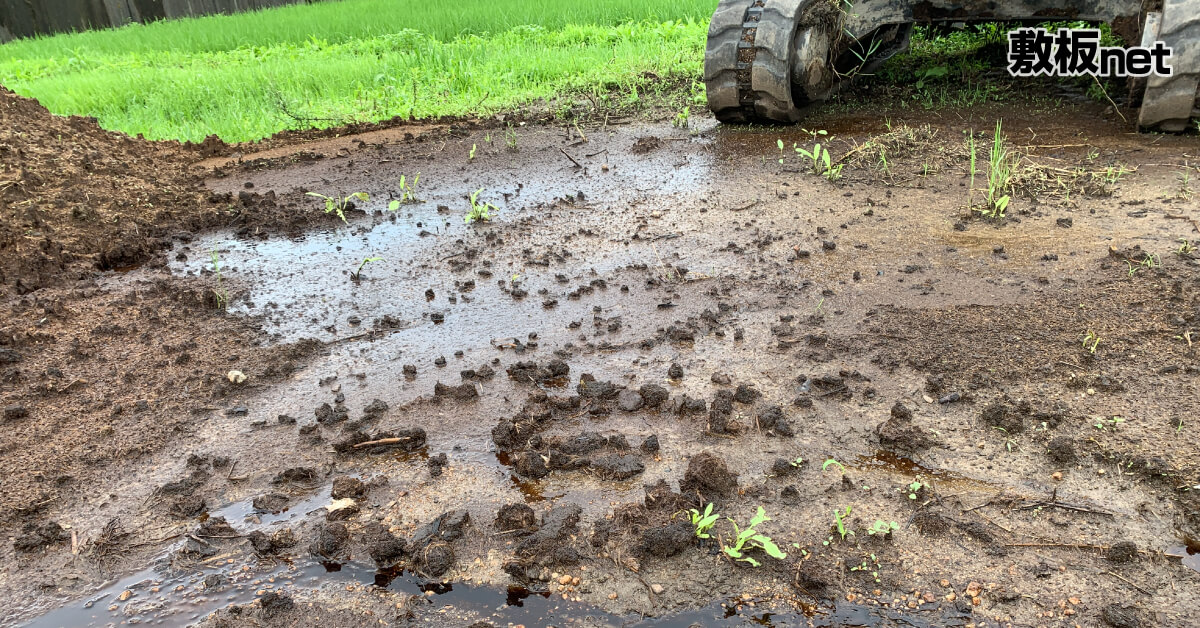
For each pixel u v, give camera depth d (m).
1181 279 3.50
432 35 11.90
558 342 3.41
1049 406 2.76
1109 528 2.27
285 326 3.70
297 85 9.19
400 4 15.72
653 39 10.73
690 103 7.48
